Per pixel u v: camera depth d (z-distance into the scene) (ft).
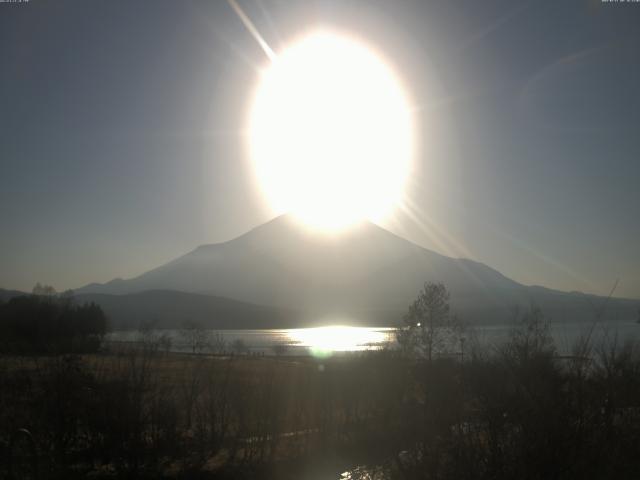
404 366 68.39
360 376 69.46
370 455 52.60
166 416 53.88
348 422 66.74
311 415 66.90
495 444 28.60
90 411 50.29
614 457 28.17
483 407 30.32
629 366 30.07
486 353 32.78
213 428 58.34
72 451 50.62
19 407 49.78
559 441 27.58
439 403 32.73
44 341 70.08
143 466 51.60
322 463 52.95
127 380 52.26
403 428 36.11
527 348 30.94
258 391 61.36
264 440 57.93
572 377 30.60
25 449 47.39
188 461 54.49
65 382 50.42
